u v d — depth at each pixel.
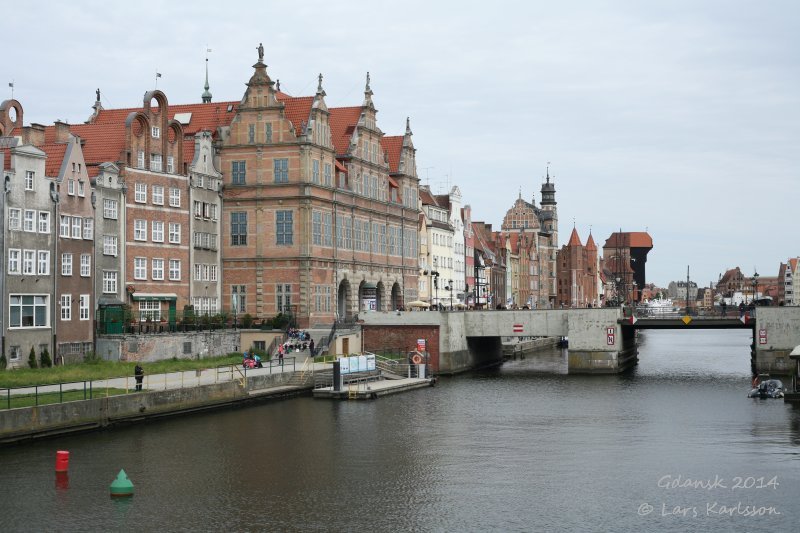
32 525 44.41
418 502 49.00
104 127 93.12
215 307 105.19
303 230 105.25
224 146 107.31
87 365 79.38
